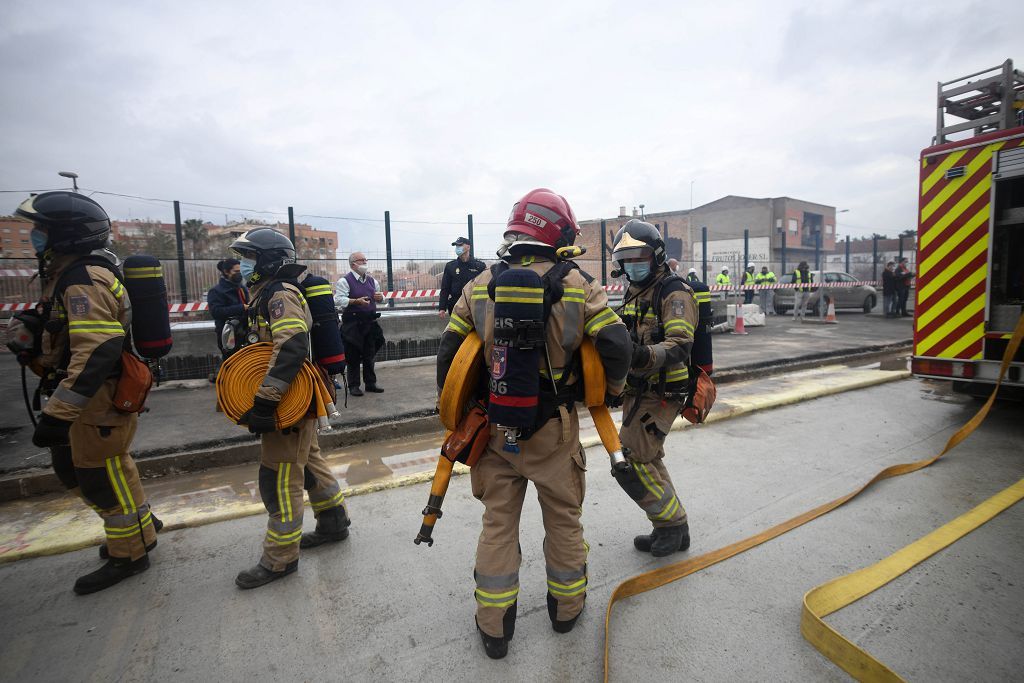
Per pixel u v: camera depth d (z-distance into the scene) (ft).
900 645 7.63
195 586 9.20
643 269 9.77
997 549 10.15
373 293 22.07
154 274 9.07
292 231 40.19
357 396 21.59
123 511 9.14
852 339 40.68
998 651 7.50
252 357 9.03
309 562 9.95
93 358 7.91
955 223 18.44
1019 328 16.55
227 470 14.78
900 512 11.84
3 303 33.06
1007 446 16.24
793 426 18.85
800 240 165.58
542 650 7.61
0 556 9.98
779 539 10.69
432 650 7.63
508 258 7.55
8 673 7.20
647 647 7.66
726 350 34.73
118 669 7.28
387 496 12.91
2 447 15.11
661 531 10.08
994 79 17.69
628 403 9.74
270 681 7.08
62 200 8.21
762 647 7.66
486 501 7.51
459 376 7.14
